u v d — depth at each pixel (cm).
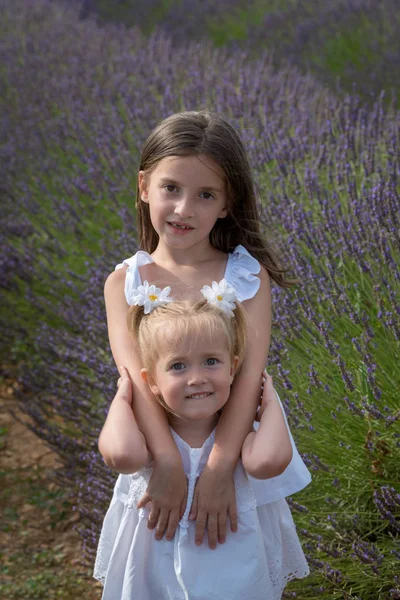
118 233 382
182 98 453
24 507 333
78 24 693
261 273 200
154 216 190
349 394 249
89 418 320
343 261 292
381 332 271
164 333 173
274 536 192
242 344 183
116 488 193
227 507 177
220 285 180
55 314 385
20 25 685
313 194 318
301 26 629
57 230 425
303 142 366
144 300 182
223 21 734
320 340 272
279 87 463
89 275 378
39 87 547
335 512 231
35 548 309
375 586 225
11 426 388
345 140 350
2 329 416
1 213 449
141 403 180
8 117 526
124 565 188
